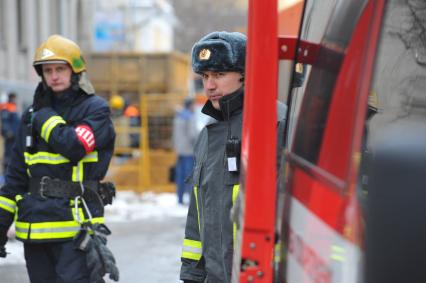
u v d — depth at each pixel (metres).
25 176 7.86
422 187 2.88
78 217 7.53
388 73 5.83
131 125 31.39
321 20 4.84
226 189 5.68
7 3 38.06
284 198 4.73
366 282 3.07
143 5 84.25
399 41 5.80
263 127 4.23
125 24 77.38
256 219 4.23
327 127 4.06
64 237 7.49
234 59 5.82
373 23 3.66
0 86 34.91
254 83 4.24
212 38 5.92
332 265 3.54
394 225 2.92
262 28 4.23
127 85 39.00
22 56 40.28
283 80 10.18
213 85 5.92
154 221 20.03
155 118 31.97
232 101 5.85
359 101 3.55
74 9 50.28
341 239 3.44
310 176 4.14
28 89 37.62
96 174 7.77
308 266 3.94
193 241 6.23
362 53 3.71
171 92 38.81
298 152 4.66
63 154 7.47
